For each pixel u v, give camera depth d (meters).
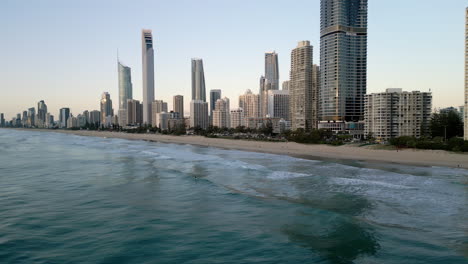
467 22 115.88
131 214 34.66
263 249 25.70
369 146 111.38
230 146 143.12
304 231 29.61
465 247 26.08
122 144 157.38
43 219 32.84
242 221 32.44
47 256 24.16
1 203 38.94
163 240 27.44
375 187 48.69
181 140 194.75
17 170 64.88
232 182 52.59
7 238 27.61
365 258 24.09
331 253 24.98
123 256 24.25
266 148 128.00
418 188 47.81
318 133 142.25
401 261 23.55
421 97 157.88
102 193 44.25
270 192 45.38
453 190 46.53
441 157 80.75
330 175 59.56
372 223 31.89
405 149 100.06
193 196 42.66
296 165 74.31
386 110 159.62
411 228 30.48
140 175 58.59
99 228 30.25
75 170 64.81
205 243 26.86
